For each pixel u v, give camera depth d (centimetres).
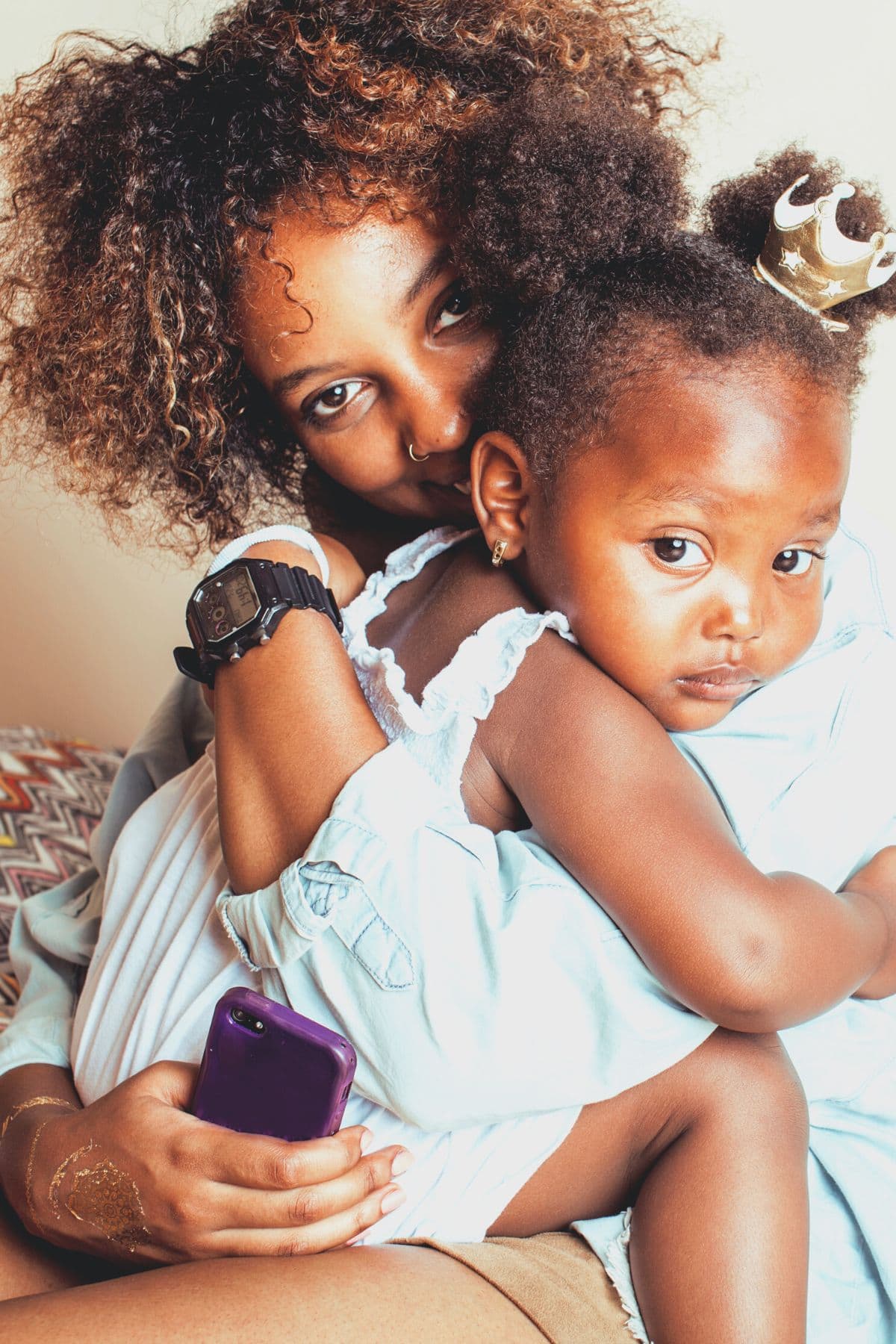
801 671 99
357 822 86
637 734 88
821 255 91
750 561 89
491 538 100
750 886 83
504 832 93
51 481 180
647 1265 84
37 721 256
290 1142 83
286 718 91
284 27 105
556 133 95
